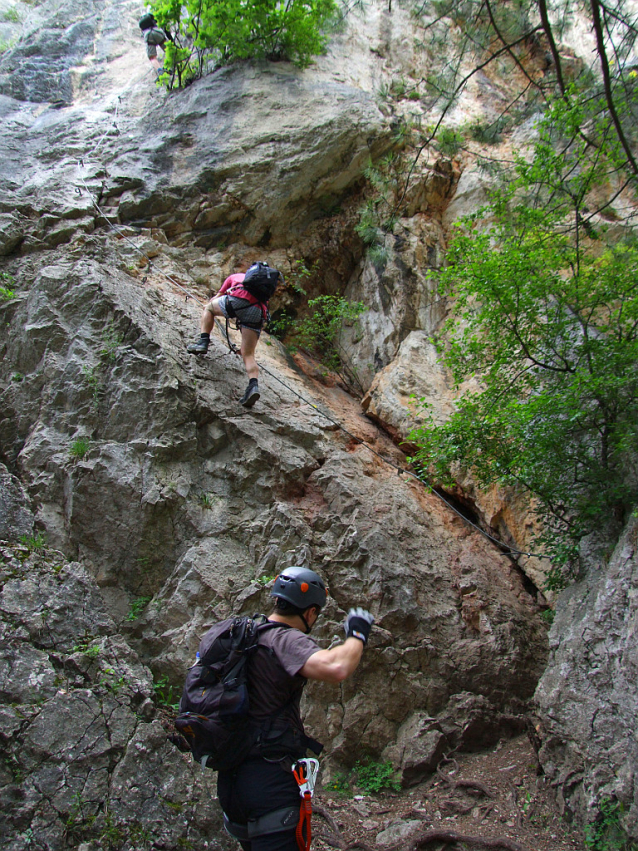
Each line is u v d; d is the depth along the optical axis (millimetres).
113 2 10992
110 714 3930
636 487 5043
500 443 5492
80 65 9891
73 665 4035
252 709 2586
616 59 5211
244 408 6242
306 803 2494
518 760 4949
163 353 6004
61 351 6031
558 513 5496
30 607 4164
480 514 6840
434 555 6129
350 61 9711
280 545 5410
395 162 8930
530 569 6238
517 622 5820
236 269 8188
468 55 10016
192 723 2514
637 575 4598
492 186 8578
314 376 8039
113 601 5035
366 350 8391
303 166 8320
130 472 5379
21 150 8164
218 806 3865
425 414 7289
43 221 7227
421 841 4004
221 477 5754
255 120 8555
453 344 6023
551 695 4641
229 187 8117
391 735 4977
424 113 9133
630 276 5277
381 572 5520
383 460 6875
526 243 5672
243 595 4984
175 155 8305
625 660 4348
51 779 3549
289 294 8477
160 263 7637
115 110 8938
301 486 6027
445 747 5023
